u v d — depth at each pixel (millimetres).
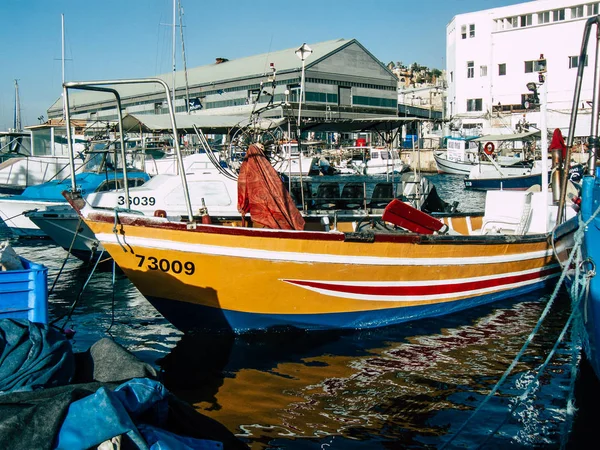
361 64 55125
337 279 7059
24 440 3002
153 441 3297
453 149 42375
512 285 8781
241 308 6969
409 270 7461
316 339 7191
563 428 4949
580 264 5328
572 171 12273
